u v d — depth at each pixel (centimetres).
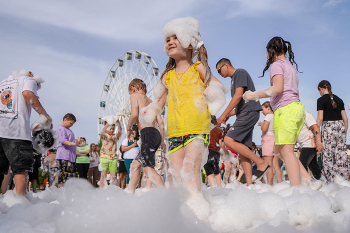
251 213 184
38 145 329
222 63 419
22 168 304
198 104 221
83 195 158
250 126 395
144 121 271
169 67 258
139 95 368
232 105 385
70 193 160
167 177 242
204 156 215
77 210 149
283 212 182
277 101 313
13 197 300
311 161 506
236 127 395
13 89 315
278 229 158
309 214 176
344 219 164
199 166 212
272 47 334
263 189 326
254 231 161
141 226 141
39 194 418
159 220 145
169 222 145
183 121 219
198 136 214
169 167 230
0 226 179
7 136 304
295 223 176
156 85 264
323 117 496
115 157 786
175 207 153
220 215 186
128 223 142
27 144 315
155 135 347
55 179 583
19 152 306
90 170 844
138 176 362
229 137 398
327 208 183
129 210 148
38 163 682
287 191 265
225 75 421
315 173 509
